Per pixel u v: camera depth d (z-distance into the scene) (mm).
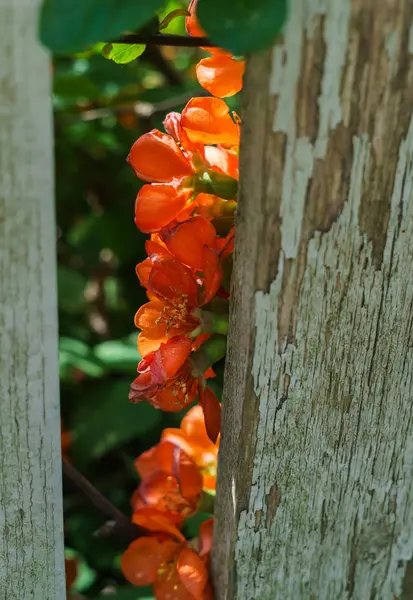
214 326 585
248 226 540
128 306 1157
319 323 554
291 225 537
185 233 564
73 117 929
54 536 572
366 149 532
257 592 597
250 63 520
